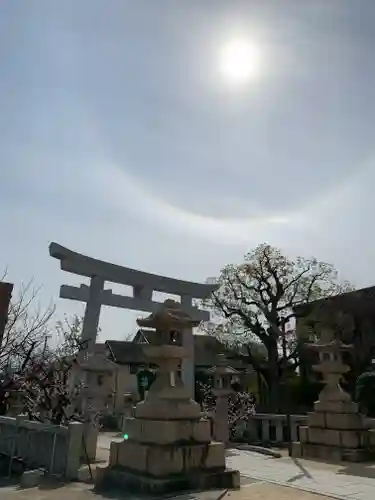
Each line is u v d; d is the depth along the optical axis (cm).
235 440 1507
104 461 993
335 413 1137
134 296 2105
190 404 791
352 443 1087
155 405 776
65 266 1844
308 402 2792
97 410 1324
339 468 953
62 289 1883
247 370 3356
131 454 767
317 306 2712
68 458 880
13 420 1120
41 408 1282
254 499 666
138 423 786
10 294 1389
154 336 853
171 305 883
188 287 2247
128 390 3359
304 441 1180
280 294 2812
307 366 2898
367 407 2061
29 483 850
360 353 2511
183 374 2075
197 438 773
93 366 1403
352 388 2373
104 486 779
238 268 2895
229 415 1561
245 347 2952
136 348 3597
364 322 2628
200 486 726
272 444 1427
